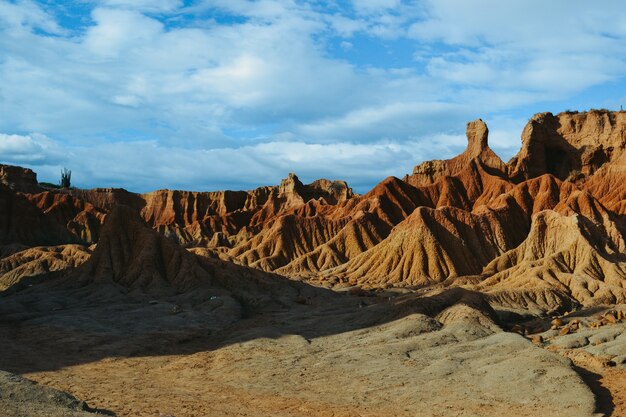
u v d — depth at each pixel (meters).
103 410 56.44
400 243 196.88
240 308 121.25
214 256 184.50
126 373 77.88
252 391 68.81
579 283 141.25
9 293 144.62
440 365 75.19
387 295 157.62
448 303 105.56
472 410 60.44
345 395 66.62
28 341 92.50
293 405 62.94
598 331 97.38
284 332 97.19
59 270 161.62
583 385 65.00
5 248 196.38
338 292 156.75
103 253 142.25
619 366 79.62
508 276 158.38
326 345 90.44
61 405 52.56
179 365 82.06
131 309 116.75
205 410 60.00
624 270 146.88
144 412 57.97
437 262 188.38
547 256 158.12
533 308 129.50
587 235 165.12
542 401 62.28
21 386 53.38
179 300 126.25
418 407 61.97
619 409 61.81
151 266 138.00
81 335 95.00
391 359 79.81
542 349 78.62
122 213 149.50
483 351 80.44
